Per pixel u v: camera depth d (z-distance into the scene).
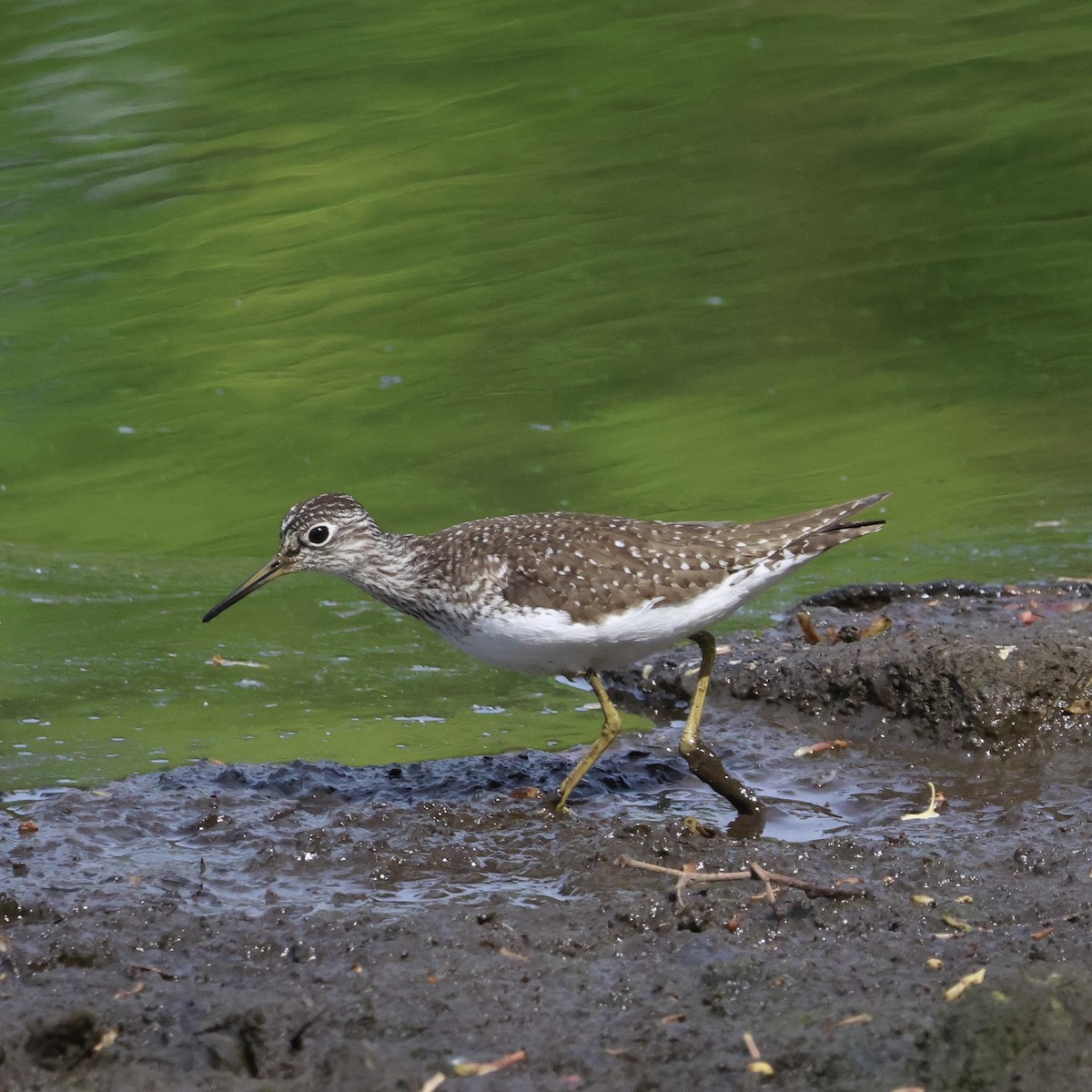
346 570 10.40
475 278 19.77
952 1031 6.62
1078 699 10.34
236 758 10.39
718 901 7.79
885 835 8.80
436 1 25.14
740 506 14.96
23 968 7.42
